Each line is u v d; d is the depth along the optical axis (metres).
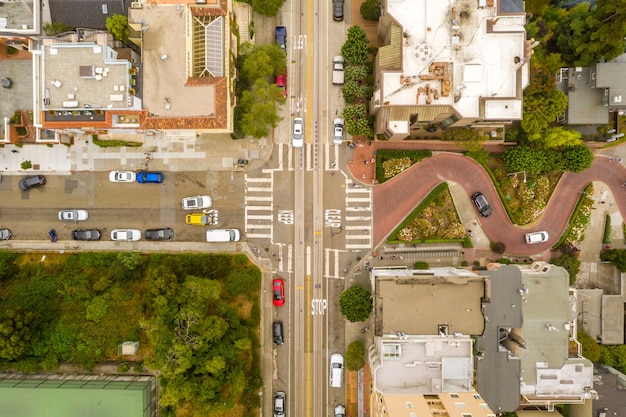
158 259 62.41
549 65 59.09
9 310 56.09
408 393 54.44
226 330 58.25
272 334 65.00
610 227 65.06
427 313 56.31
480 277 56.25
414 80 54.62
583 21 57.09
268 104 57.97
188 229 65.12
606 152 64.75
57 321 59.94
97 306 59.09
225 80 54.25
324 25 64.25
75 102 51.66
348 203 65.00
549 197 65.00
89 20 60.34
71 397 56.38
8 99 60.12
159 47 53.25
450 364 54.31
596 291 64.44
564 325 57.97
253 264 64.69
